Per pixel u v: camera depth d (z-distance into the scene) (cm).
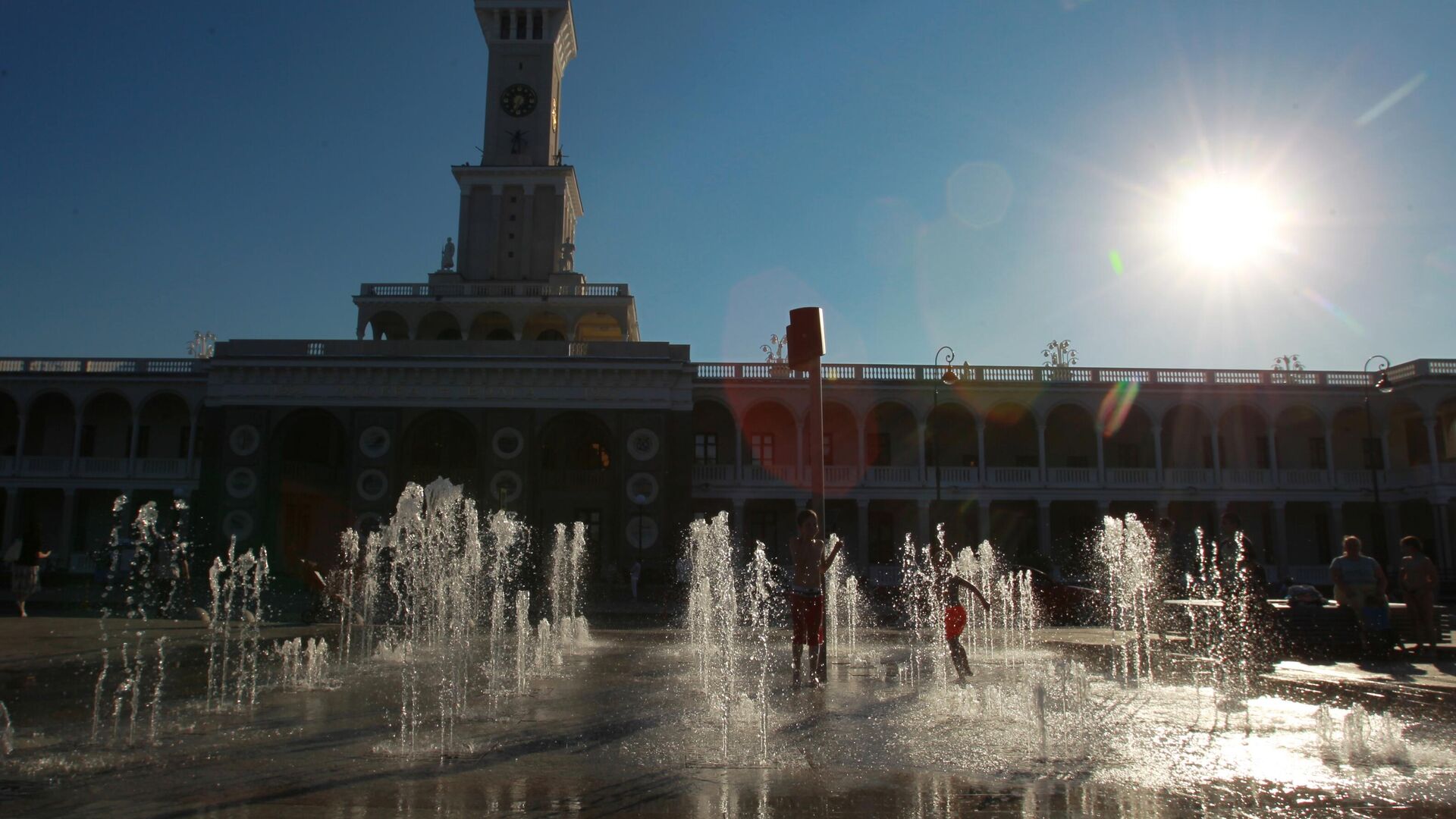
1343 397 5312
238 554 4581
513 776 702
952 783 682
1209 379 5347
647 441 4872
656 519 4794
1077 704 1059
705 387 5200
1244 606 1609
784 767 733
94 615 2633
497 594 1614
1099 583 3641
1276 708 1038
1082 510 5416
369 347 4878
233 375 4778
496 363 4834
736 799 638
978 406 5275
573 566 4366
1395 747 812
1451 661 1559
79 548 5084
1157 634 1730
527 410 4859
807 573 1248
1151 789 667
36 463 5034
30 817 584
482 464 4794
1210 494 5222
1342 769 730
